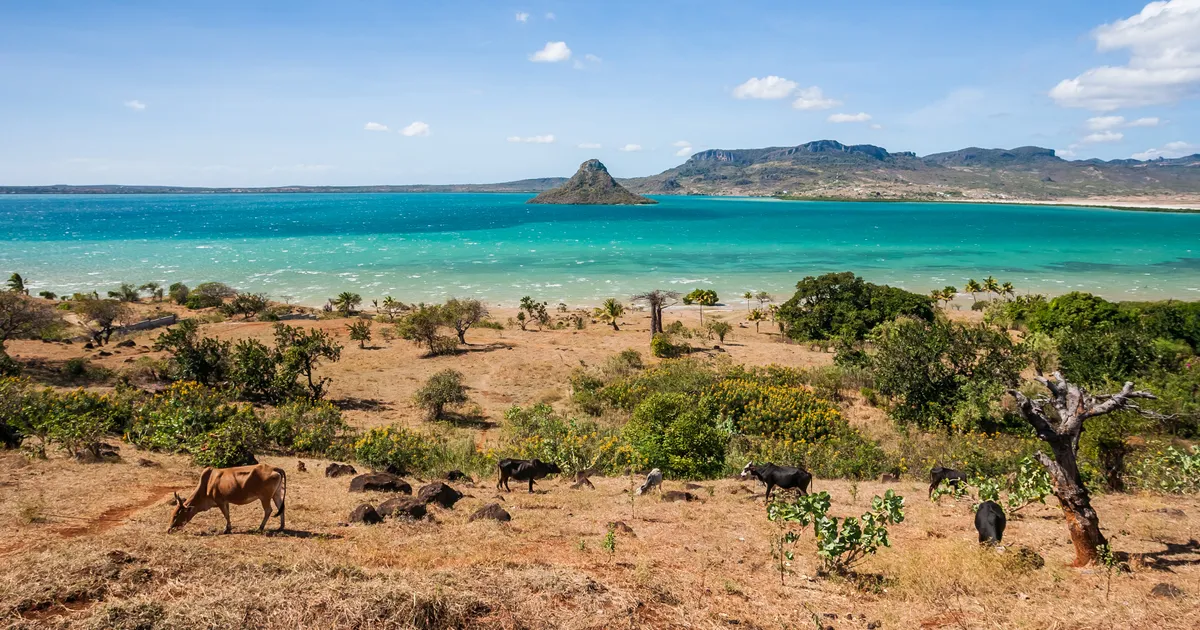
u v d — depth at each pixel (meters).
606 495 14.45
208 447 16.39
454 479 16.22
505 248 137.12
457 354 46.19
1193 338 43.66
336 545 8.79
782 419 25.00
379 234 174.50
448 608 6.33
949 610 7.56
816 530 8.98
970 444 22.55
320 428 21.25
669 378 31.23
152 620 5.76
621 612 6.74
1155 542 10.37
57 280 90.12
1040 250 131.00
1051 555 9.73
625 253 127.69
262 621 5.93
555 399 33.88
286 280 92.62
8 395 19.08
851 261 114.31
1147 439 19.91
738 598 7.79
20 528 8.91
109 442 17.92
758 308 69.06
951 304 76.69
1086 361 32.19
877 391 32.41
